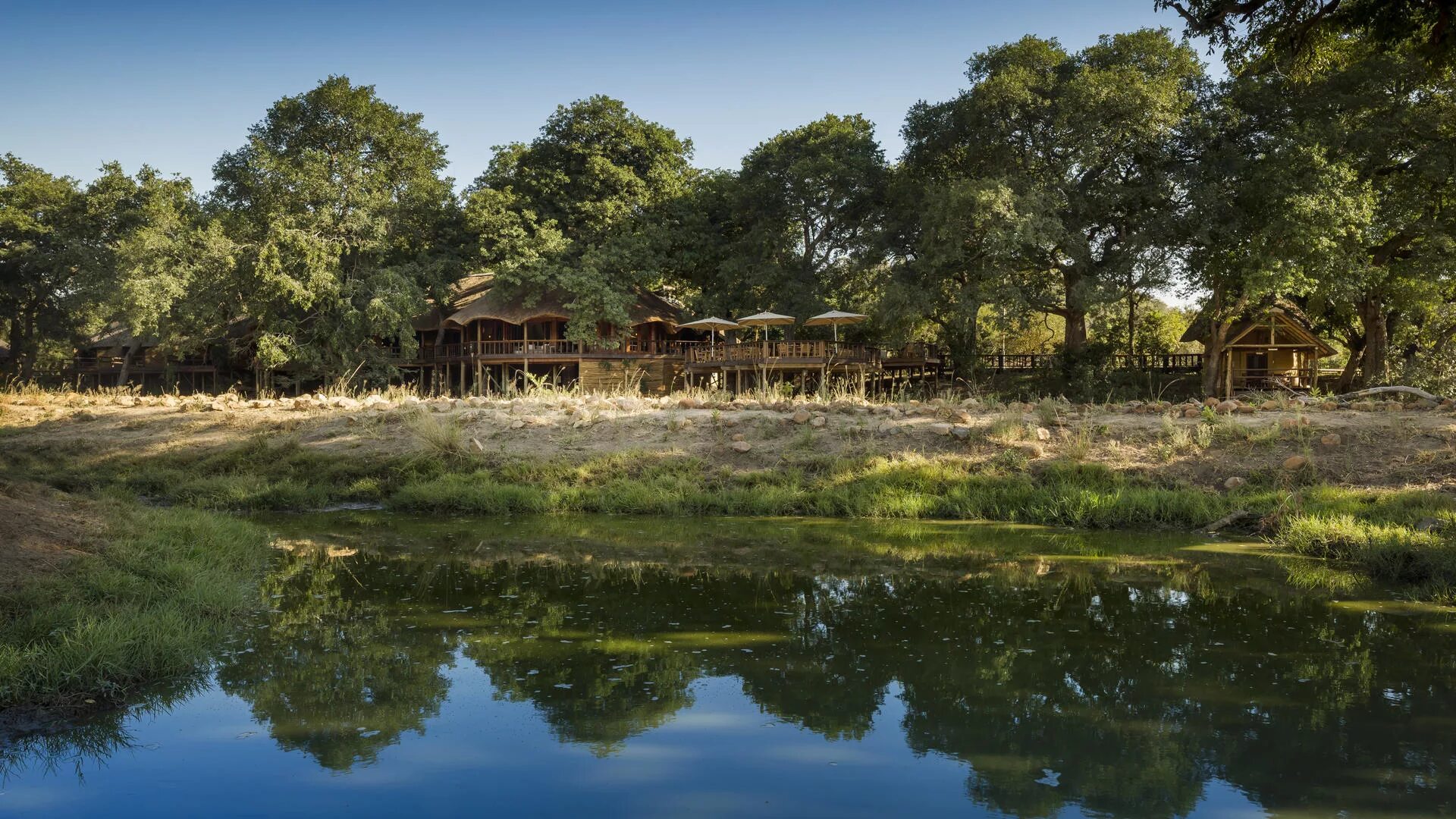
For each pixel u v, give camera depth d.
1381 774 4.38
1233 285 35.16
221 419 18.88
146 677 5.93
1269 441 13.33
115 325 61.62
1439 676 5.89
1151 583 8.74
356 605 7.96
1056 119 34.66
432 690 5.70
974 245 37.91
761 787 4.26
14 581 6.66
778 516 13.30
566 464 15.55
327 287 40.03
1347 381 39.47
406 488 14.63
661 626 7.25
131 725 5.13
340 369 41.25
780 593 8.41
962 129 38.03
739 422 16.45
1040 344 61.34
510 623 7.34
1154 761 4.56
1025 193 34.66
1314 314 39.66
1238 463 13.02
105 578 7.14
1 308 55.75
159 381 56.03
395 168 46.12
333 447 17.12
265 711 5.36
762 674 6.01
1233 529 11.55
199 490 14.76
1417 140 31.75
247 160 43.97
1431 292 33.31
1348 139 31.92
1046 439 14.59
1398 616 7.46
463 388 44.84
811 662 6.26
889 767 4.50
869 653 6.46
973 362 41.75
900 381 46.16
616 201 44.91
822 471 14.59
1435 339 38.47
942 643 6.70
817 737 4.93
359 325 40.53
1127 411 16.09
